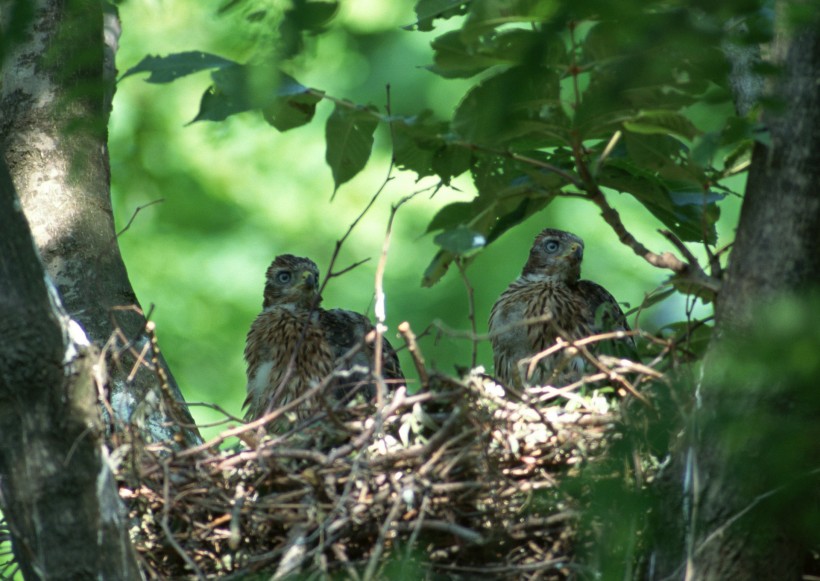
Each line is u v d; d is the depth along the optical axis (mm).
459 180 23688
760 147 9203
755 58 9688
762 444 8781
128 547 9359
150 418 11625
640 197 11070
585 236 23312
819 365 7812
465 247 9836
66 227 12469
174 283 22625
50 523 9117
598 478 9852
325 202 23531
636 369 10094
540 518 9883
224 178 23062
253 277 22953
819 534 8750
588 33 8078
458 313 23703
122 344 12078
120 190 22922
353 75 22375
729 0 7641
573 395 10344
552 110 8992
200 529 10094
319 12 8391
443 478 9867
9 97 12664
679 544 9352
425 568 9844
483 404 10117
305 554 9656
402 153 10805
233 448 10922
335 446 10539
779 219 9016
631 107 8867
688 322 10820
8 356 9039
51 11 12672
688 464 9289
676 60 8234
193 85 22750
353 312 14852
